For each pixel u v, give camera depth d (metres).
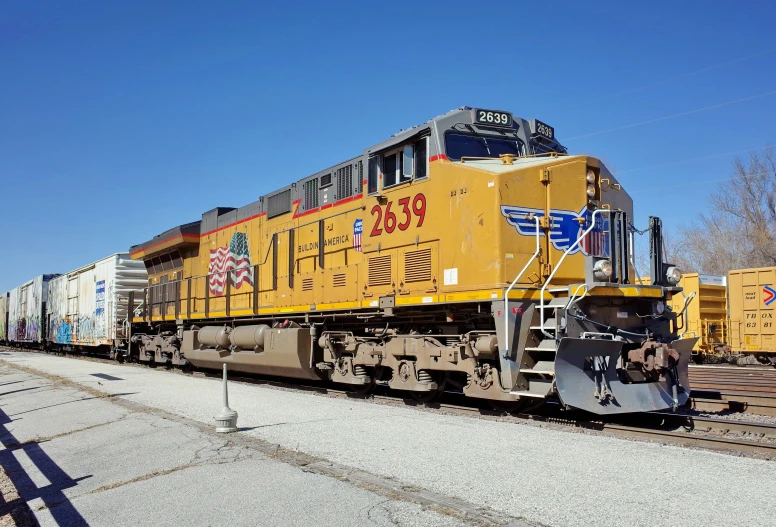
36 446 8.59
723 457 6.35
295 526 4.73
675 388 8.92
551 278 8.70
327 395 11.91
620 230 9.08
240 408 10.08
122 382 15.18
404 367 10.59
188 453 7.15
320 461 6.44
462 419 8.74
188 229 19.12
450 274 9.61
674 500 4.93
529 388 8.52
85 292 28.77
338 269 12.33
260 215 15.73
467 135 10.20
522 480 5.55
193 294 19.03
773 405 9.56
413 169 10.51
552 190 9.38
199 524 4.94
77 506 5.69
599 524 4.43
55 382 16.22
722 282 26.59
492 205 8.93
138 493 5.88
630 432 7.85
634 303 9.11
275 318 14.56
